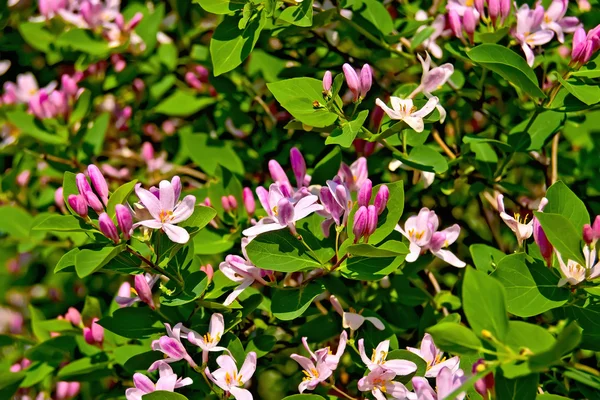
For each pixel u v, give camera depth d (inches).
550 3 25.4
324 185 23.4
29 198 28.8
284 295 22.0
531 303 21.0
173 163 29.6
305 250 21.7
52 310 30.0
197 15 29.7
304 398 21.6
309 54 27.7
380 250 21.0
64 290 30.2
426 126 23.5
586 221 21.4
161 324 22.7
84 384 28.5
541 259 21.4
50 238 28.4
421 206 26.6
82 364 25.1
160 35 29.2
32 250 29.1
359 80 22.1
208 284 22.6
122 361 24.3
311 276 22.1
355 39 26.6
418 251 22.4
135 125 30.1
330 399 23.0
